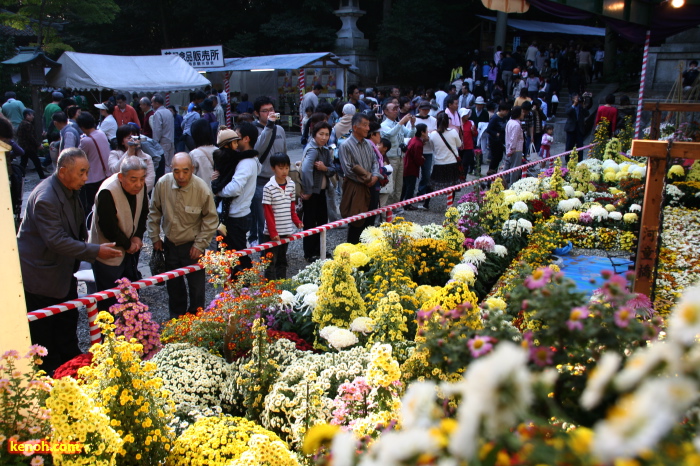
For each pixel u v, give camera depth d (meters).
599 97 23.28
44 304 4.54
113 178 5.00
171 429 3.19
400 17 26.67
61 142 9.39
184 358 4.21
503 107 12.35
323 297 4.86
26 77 16.42
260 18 29.83
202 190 5.38
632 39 12.24
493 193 8.02
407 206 10.68
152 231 5.48
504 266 7.13
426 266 6.41
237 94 25.98
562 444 1.27
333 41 27.70
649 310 3.59
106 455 2.56
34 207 4.36
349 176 7.37
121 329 4.18
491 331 2.21
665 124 14.11
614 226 8.73
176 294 5.58
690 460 1.13
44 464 2.72
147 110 13.32
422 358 3.13
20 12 23.61
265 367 3.87
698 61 19.34
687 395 1.01
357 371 3.85
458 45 28.89
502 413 1.08
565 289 2.07
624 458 1.06
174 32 32.34
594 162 12.05
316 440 1.71
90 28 30.70
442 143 10.58
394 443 1.20
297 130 24.30
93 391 2.92
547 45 29.83
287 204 6.38
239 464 2.78
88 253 4.45
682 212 9.56
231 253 4.75
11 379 2.71
